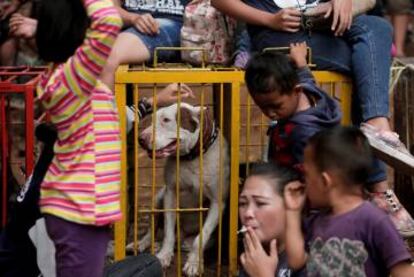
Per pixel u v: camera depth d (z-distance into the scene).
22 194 3.48
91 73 3.25
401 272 3.03
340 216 3.11
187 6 4.62
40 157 3.48
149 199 5.18
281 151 3.79
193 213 4.76
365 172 3.10
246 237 3.48
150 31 4.52
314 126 3.66
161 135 4.43
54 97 3.27
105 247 3.38
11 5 6.46
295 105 3.70
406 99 5.17
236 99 4.37
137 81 4.28
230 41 4.65
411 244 4.38
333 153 3.08
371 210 3.08
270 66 3.61
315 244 3.14
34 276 3.52
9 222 3.51
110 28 3.22
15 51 6.51
